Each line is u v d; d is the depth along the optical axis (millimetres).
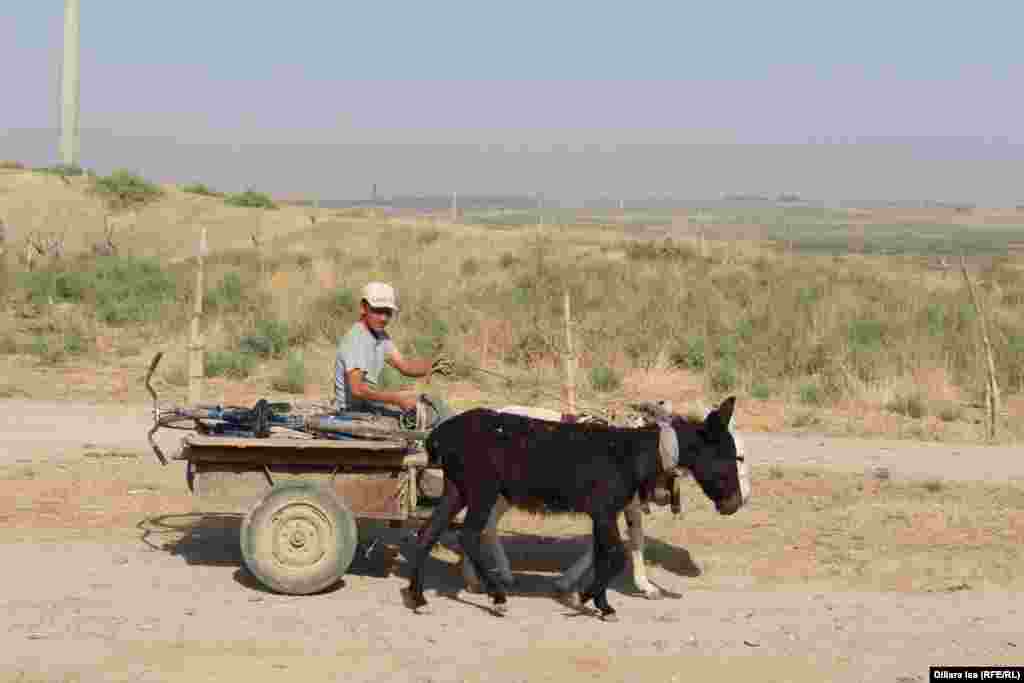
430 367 9930
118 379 19734
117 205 45844
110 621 8078
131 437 15148
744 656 7820
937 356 22312
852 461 15109
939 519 11992
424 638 7988
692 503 12633
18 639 7633
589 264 33406
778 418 18266
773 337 23891
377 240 37781
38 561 9625
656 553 10656
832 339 23672
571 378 13070
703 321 25406
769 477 13969
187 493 12242
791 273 33250
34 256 36312
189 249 41500
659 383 20438
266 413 9336
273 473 9203
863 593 9531
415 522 11156
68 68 52906
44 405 17391
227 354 21203
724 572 10086
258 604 8648
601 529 8539
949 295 30469
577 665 7527
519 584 9609
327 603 8773
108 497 11977
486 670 7363
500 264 33438
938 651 8016
